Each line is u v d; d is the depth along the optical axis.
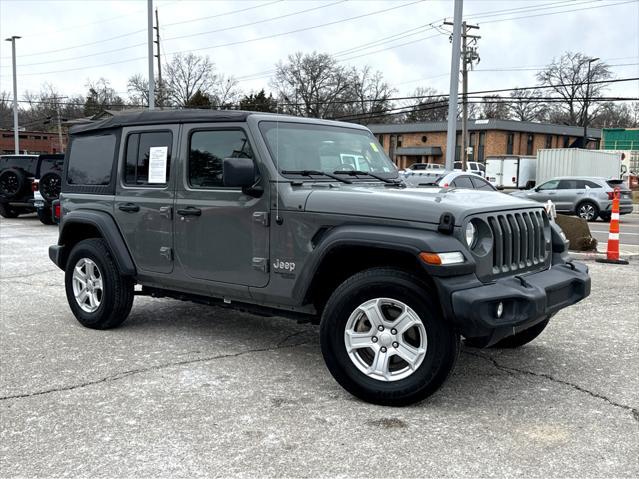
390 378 4.04
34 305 7.24
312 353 5.31
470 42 36.53
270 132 4.80
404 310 3.99
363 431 3.70
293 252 4.49
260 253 4.70
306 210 4.40
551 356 5.22
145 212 5.50
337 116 68.62
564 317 6.62
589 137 61.44
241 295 4.94
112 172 5.83
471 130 57.25
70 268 6.16
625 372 4.81
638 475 3.18
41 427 3.76
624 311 6.91
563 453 3.42
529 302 3.93
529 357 5.20
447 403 4.15
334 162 5.08
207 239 5.04
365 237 4.03
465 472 3.21
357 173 5.14
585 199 22.31
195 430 3.71
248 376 4.70
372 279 4.04
